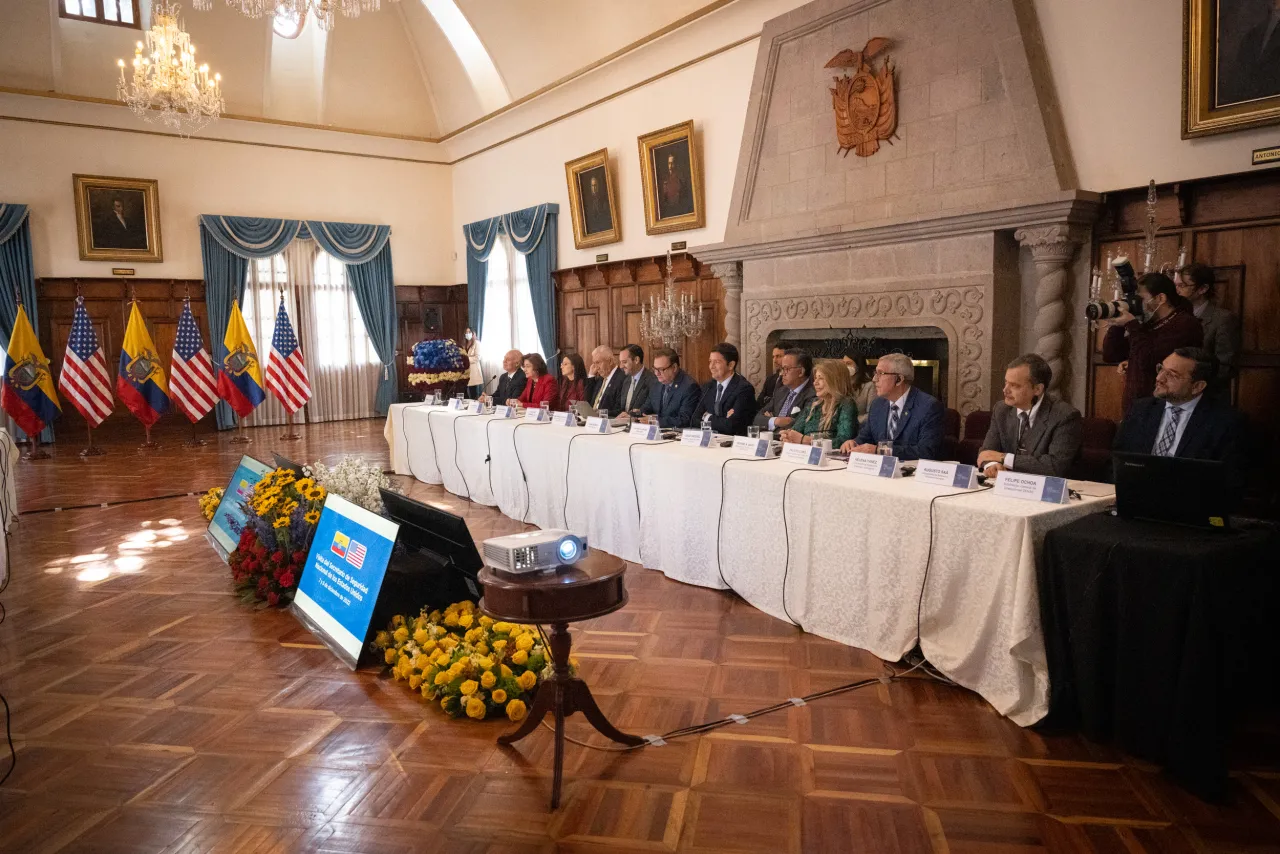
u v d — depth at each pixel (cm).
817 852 204
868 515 329
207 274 1161
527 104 1083
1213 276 417
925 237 591
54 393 974
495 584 221
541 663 306
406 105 1298
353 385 1315
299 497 420
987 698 284
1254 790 229
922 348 643
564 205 1070
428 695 292
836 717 278
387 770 249
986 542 284
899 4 605
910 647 315
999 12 541
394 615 344
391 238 1323
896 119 612
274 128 1200
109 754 263
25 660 345
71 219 1068
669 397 589
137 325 999
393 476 805
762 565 384
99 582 457
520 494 586
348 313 1299
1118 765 244
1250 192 454
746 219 748
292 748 264
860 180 644
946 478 326
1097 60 512
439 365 1007
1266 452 455
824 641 349
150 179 1111
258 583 422
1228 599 231
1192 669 227
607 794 233
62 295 1069
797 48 693
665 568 445
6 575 451
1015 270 568
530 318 1217
